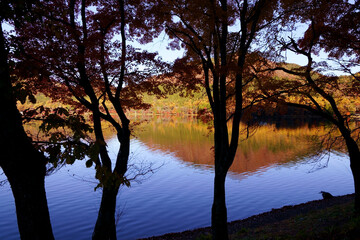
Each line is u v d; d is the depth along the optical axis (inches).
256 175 1194.0
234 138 304.8
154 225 653.9
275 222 566.6
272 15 330.3
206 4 277.1
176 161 1529.3
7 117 105.3
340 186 985.5
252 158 1606.8
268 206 786.8
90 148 109.8
